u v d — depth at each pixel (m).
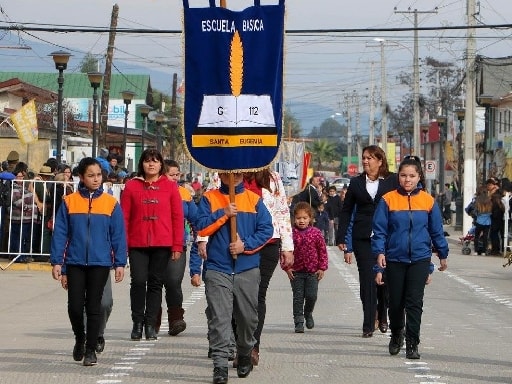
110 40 77.62
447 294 42.16
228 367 22.52
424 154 164.38
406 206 24.00
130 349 25.61
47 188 47.84
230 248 20.36
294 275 29.31
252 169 20.81
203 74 21.06
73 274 22.52
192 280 24.89
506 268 56.59
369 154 27.81
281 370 22.52
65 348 25.84
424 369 22.75
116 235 22.73
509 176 123.56
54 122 104.00
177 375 21.75
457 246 80.31
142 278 27.12
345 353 25.16
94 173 22.53
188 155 21.00
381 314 29.03
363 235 27.91
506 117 129.00
